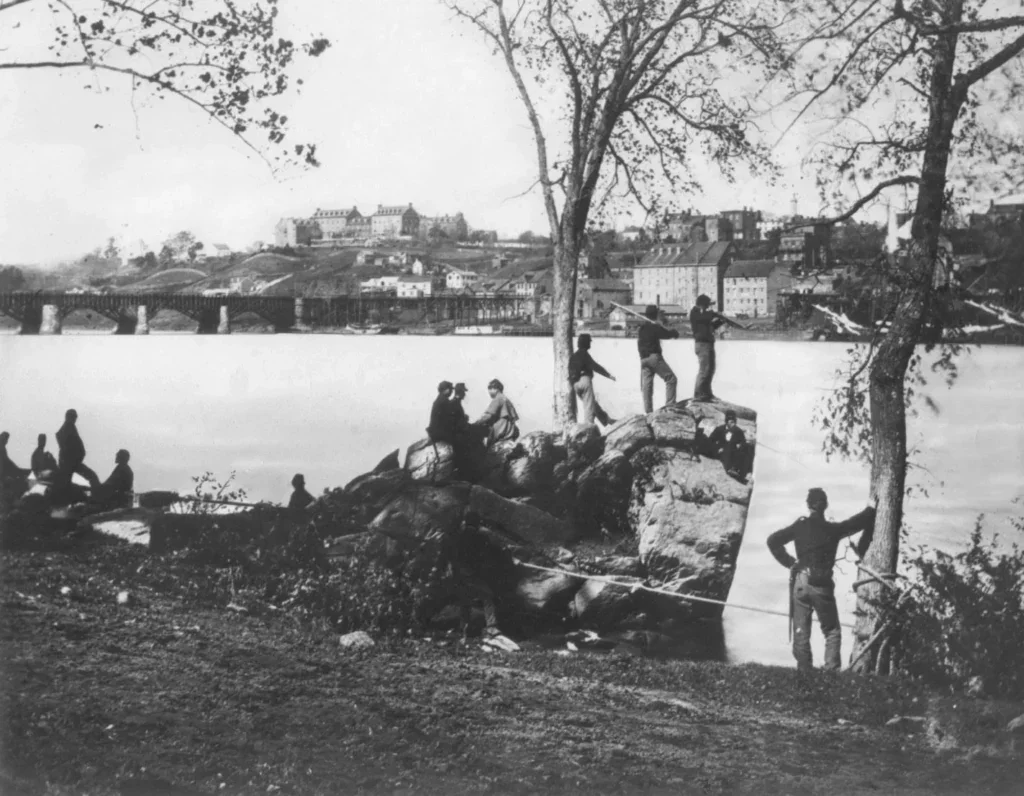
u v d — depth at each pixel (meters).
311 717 10.16
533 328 166.62
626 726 11.35
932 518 31.53
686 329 130.50
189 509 19.47
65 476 20.06
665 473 23.69
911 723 12.16
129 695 9.92
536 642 18.16
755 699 13.44
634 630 20.52
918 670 14.92
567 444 24.20
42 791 7.55
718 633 22.08
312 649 13.27
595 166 29.22
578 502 23.34
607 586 20.28
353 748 9.40
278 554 17.22
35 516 18.08
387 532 18.64
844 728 11.97
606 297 134.62
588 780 9.23
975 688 13.91
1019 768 10.19
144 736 8.95
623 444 24.05
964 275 16.41
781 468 54.72
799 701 13.33
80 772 8.00
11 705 9.09
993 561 16.08
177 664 11.23
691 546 22.58
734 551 22.81
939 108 16.55
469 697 11.91
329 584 16.17
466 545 17.44
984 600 14.89
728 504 23.31
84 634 11.75
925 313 16.89
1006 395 67.69
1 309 129.38
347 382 96.19
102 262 144.12
